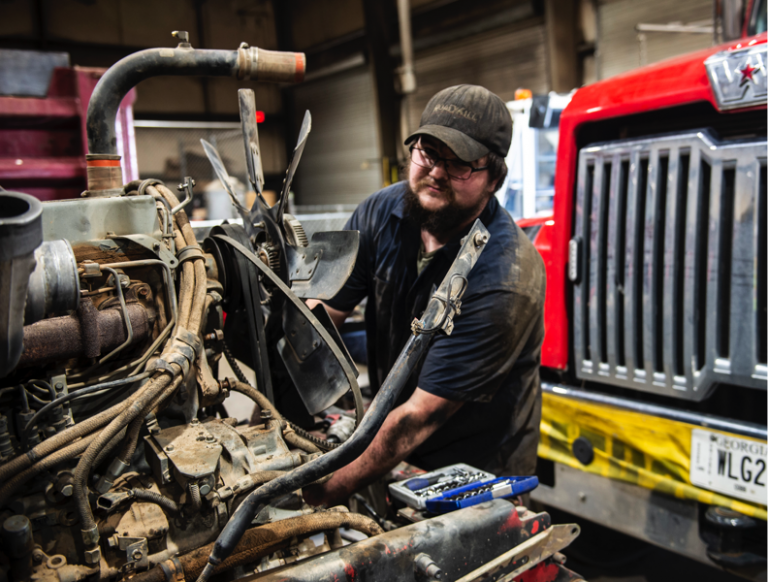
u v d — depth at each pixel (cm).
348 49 1138
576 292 208
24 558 74
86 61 1063
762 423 183
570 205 209
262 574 82
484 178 136
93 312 87
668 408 185
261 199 121
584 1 833
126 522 82
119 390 94
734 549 171
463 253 94
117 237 98
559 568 112
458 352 130
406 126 1097
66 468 85
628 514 197
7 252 60
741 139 167
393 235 154
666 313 183
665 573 224
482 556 97
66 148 255
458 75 999
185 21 1161
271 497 79
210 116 1198
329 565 84
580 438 207
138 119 1119
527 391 153
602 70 811
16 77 241
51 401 84
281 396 131
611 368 200
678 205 179
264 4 1251
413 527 94
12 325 68
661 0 735
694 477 178
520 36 886
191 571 82
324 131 1258
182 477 83
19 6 997
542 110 317
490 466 152
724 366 171
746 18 215
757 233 162
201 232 141
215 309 106
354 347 195
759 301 165
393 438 123
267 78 122
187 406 98
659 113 195
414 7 1035
